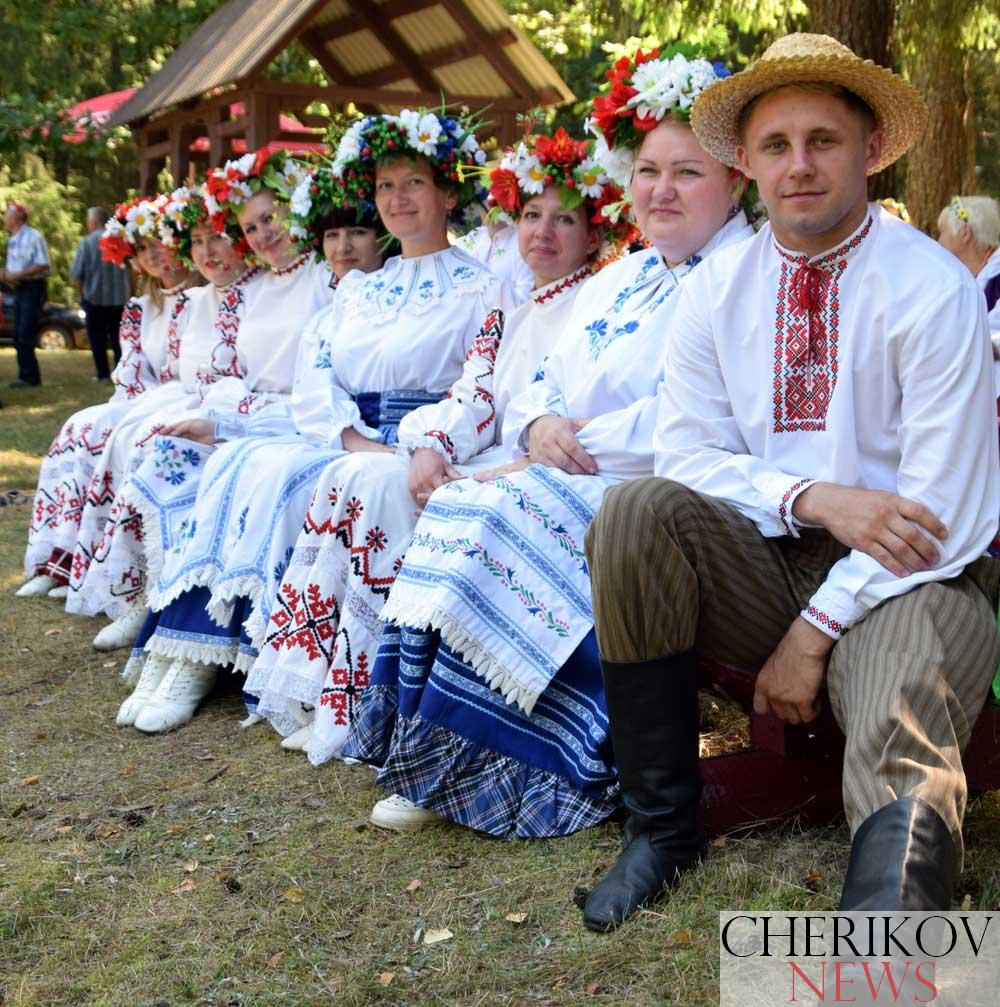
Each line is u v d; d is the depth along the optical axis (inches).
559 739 115.6
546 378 131.9
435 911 100.4
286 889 106.3
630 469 121.3
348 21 335.9
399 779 116.1
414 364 152.8
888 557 89.5
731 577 96.6
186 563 152.8
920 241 94.1
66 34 561.6
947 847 76.8
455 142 154.8
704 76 120.1
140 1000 90.5
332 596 138.8
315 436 156.5
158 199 203.9
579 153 138.7
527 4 572.4
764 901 93.4
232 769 135.2
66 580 209.0
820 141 92.4
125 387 215.3
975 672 86.4
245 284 187.5
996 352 135.7
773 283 98.6
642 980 86.5
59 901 106.2
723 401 103.3
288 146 334.6
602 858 105.7
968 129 488.1
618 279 130.5
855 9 267.3
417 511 138.0
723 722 135.6
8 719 153.8
